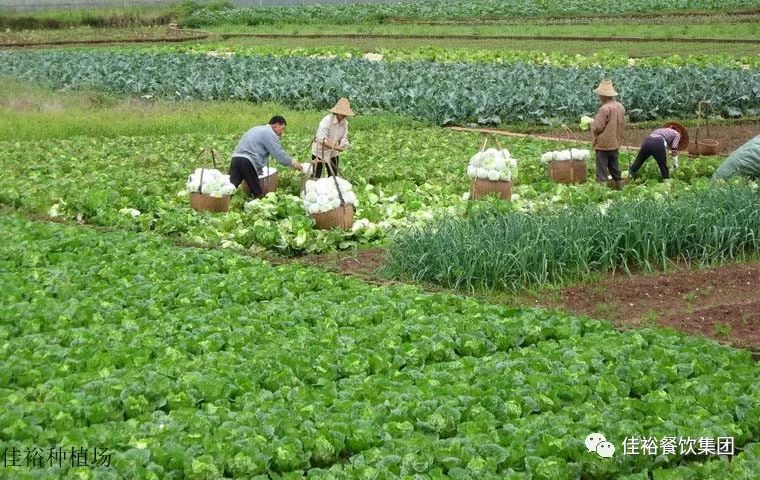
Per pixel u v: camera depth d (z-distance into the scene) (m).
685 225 14.58
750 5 55.22
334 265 14.36
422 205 16.98
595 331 11.20
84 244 13.95
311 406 8.72
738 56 40.16
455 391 9.15
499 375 9.55
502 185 17.25
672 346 10.50
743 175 18.56
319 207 15.44
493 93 28.73
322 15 59.62
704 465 8.18
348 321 11.05
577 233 13.96
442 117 28.39
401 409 8.68
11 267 12.80
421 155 21.94
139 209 16.59
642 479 7.84
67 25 58.62
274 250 14.89
